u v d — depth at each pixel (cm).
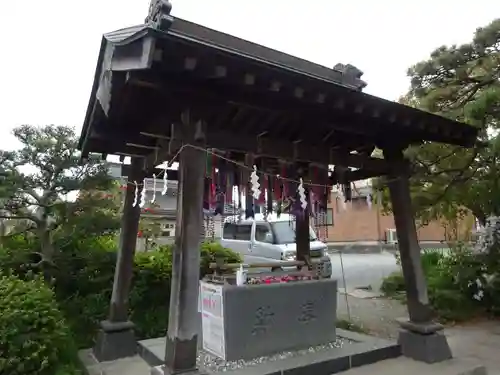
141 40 277
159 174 546
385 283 983
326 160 469
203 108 372
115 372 443
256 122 441
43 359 376
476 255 822
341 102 381
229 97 360
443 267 866
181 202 361
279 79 339
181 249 352
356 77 524
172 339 343
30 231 605
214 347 450
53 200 604
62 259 600
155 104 377
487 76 614
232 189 477
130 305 627
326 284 500
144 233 801
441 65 637
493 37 586
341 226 2539
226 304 433
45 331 391
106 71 325
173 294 354
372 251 2117
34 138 588
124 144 496
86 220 588
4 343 366
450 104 664
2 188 541
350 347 472
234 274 505
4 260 562
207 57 299
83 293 623
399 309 813
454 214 912
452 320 735
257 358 436
